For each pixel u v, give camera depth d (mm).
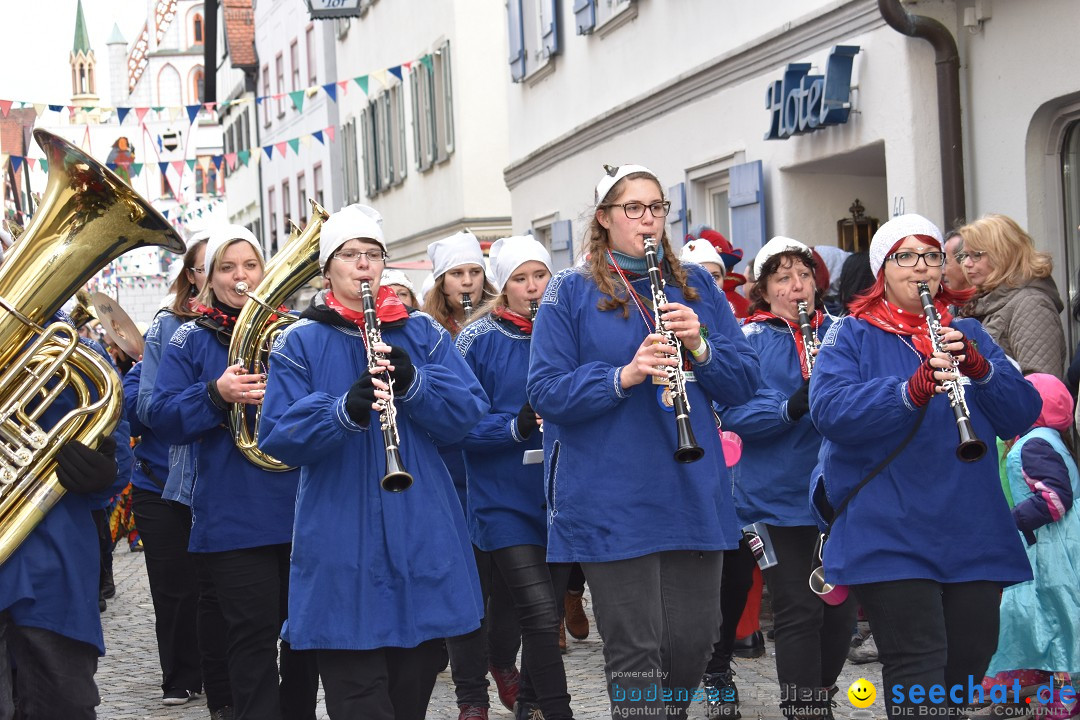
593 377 5129
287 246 6449
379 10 31359
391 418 4895
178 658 7660
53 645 5309
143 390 6879
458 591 5059
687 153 14766
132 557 14594
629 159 16359
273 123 44750
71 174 5148
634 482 5180
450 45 26125
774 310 6938
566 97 18438
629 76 16281
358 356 5207
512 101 20766
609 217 5371
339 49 35625
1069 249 10094
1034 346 7148
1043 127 10023
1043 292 7246
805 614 6211
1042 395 5992
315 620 4953
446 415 5105
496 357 6961
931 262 5137
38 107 15070
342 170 36781
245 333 6316
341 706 4988
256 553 6250
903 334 5191
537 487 6664
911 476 4984
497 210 25953
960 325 5254
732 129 13734
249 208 49750
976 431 5055
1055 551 6105
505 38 20797
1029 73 9977
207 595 6984
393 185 31141
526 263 6992
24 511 5207
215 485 6262
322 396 5000
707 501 5203
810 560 6301
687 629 5289
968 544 4957
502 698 7230
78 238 5215
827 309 8305
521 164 20281
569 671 8164
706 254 8875
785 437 6465
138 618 10719
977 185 10594
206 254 6738
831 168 12812
